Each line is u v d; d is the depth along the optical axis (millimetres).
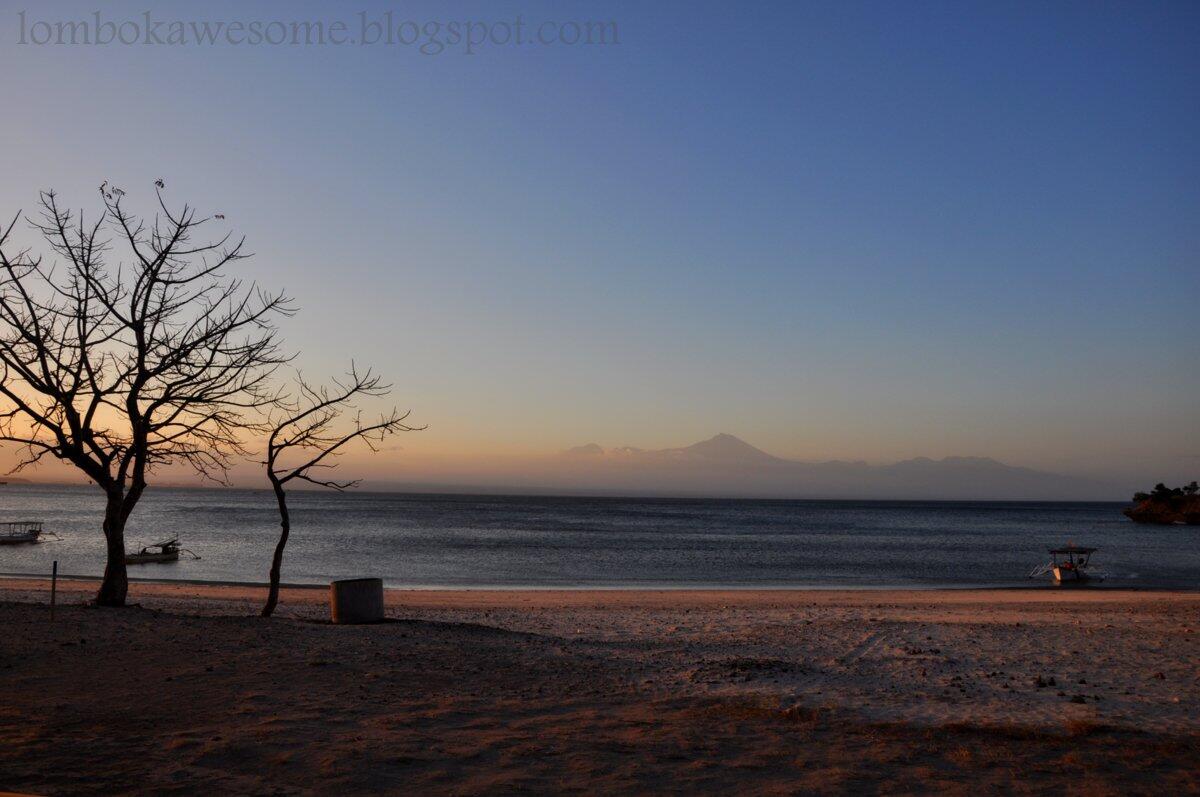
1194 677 12461
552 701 9594
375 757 7082
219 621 14938
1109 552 68875
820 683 11531
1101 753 7742
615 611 24922
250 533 75625
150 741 7414
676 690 10625
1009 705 10141
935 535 97250
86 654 11445
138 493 16750
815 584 41219
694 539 81875
